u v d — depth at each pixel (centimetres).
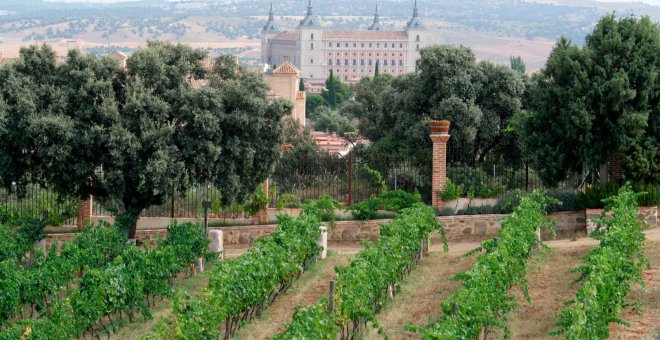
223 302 1984
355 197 3800
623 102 3338
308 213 3008
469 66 5003
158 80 3164
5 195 3719
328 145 6519
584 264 2505
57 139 3011
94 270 2148
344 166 3841
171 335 1853
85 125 3056
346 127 9412
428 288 2512
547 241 3216
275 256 2355
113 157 3017
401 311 2259
